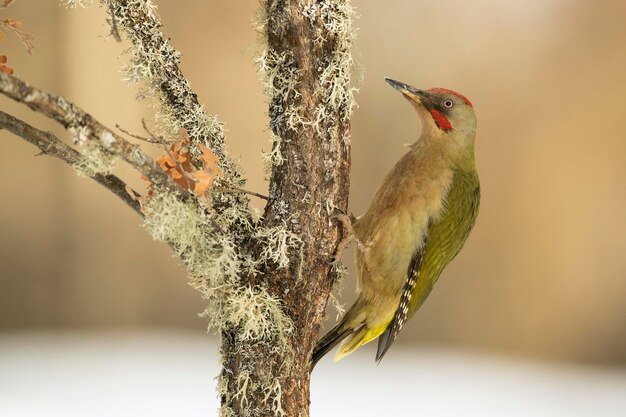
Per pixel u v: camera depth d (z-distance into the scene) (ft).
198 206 13.04
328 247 13.98
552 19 50.26
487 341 45.83
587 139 48.39
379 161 48.03
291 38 13.48
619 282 45.91
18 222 43.96
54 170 44.62
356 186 47.73
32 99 10.79
